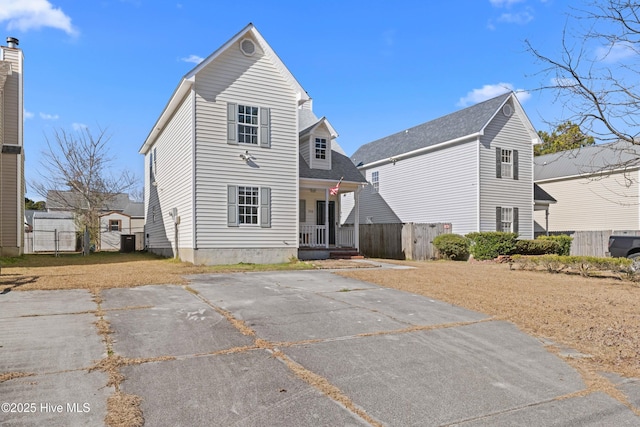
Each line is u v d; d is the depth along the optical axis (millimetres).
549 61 7504
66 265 13695
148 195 22891
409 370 4352
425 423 3225
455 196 20109
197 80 13484
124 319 6008
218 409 3342
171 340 5098
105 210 35531
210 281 9852
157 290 8438
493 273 12508
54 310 6477
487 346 5234
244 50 14289
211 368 4223
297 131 15188
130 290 8383
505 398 3729
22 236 18031
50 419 3082
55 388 3625
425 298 8164
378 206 25328
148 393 3594
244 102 14242
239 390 3717
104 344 4859
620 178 22406
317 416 3268
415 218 22531
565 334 5773
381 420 3246
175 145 15906
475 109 21250
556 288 9547
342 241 19266
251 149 14281
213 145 13641
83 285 8750
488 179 19281
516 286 9766
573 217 24922
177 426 3049
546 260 12789
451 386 3967
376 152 26547
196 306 6984
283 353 4742
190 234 13594
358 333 5633
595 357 4879
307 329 5762
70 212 32000
